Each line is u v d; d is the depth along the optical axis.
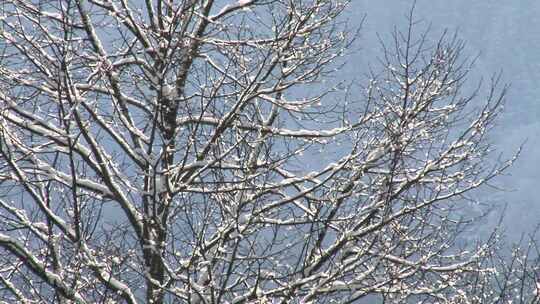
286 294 15.28
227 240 15.46
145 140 16.48
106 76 16.42
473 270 16.64
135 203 15.94
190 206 14.64
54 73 15.16
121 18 16.56
